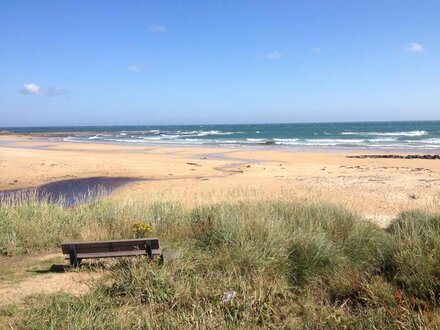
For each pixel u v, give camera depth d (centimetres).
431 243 604
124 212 945
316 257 627
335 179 1947
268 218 771
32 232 823
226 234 691
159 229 832
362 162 2750
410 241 615
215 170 2398
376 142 5022
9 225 841
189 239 758
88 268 650
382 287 511
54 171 2298
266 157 3206
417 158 2991
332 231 771
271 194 1401
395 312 448
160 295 508
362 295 514
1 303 516
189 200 1324
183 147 4509
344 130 9281
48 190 1822
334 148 4184
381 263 612
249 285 534
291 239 668
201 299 502
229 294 509
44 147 4569
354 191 1597
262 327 452
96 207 1068
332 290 562
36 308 487
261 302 495
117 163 2625
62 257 726
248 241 663
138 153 3688
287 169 2386
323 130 9562
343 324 443
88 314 464
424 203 1356
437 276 511
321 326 446
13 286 581
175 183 1906
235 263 607
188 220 873
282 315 481
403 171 2242
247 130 10712
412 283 516
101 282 566
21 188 1875
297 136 6900
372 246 705
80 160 2755
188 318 450
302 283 596
